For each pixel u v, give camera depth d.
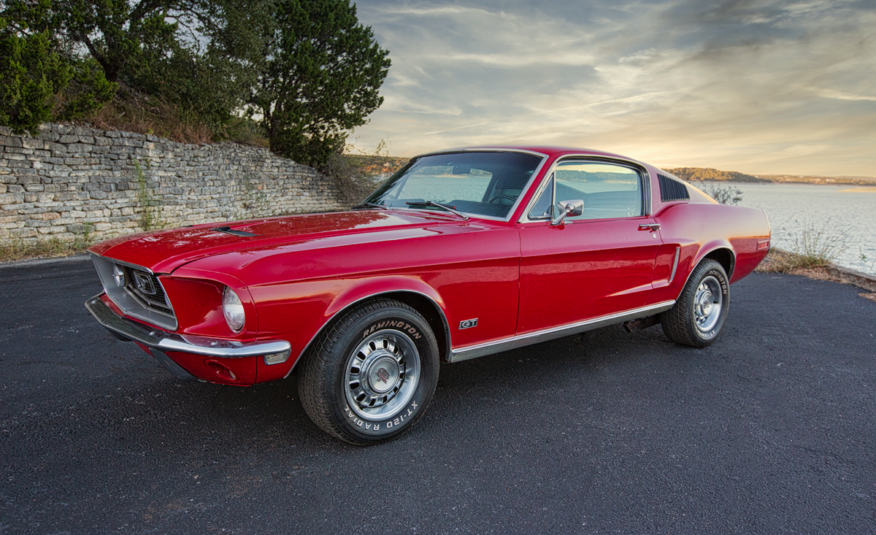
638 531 1.98
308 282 2.24
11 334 4.08
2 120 8.59
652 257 3.68
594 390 3.35
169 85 13.65
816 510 2.15
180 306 2.21
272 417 2.83
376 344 2.52
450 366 3.73
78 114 10.38
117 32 11.74
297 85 17.94
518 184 3.12
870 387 3.48
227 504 2.07
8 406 2.86
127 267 2.63
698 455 2.57
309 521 1.98
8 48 8.71
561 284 3.14
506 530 1.96
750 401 3.23
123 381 3.25
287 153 18.88
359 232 2.64
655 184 3.93
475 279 2.76
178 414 2.83
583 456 2.53
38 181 9.35
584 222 3.31
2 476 2.19
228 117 15.02
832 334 4.70
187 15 13.77
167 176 12.59
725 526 2.03
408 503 2.12
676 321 4.07
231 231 2.73
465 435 2.71
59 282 6.06
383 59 19.64
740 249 4.45
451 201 3.34
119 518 1.95
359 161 21.52
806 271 7.85
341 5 17.98
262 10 14.71
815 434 2.82
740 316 5.30
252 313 2.12
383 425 2.56
